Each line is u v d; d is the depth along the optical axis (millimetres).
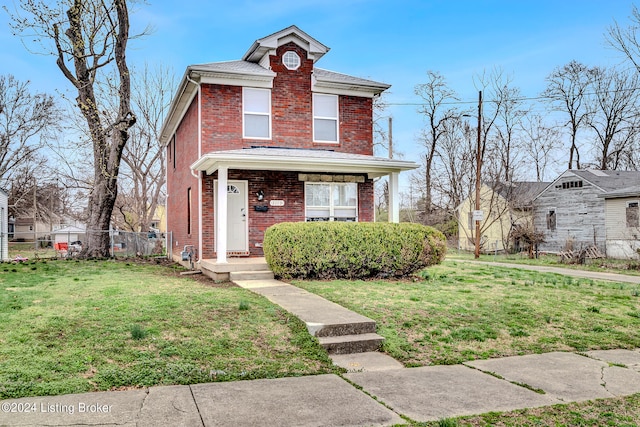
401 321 7488
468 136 35219
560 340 7031
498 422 4082
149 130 32344
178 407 4203
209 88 14211
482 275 13625
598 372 5633
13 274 11992
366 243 11477
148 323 6617
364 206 15578
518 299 9562
